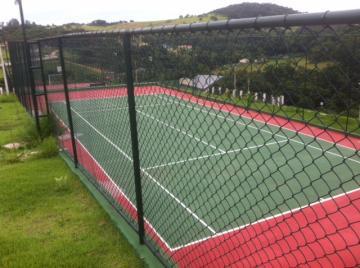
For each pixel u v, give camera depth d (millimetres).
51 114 9227
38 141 9008
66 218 4980
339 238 4684
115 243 4262
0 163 7758
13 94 19203
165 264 3680
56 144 8312
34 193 5855
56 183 6105
